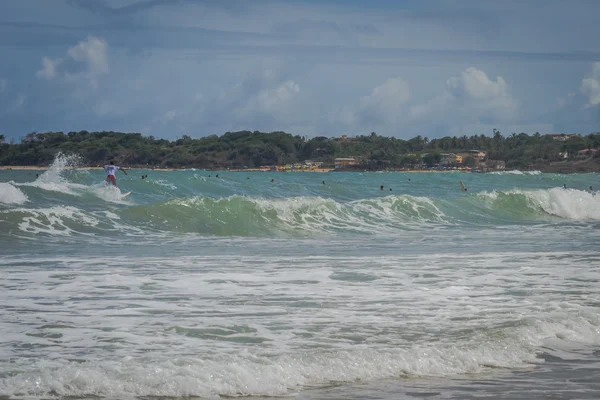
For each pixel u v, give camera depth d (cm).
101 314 3762
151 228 8688
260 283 4803
